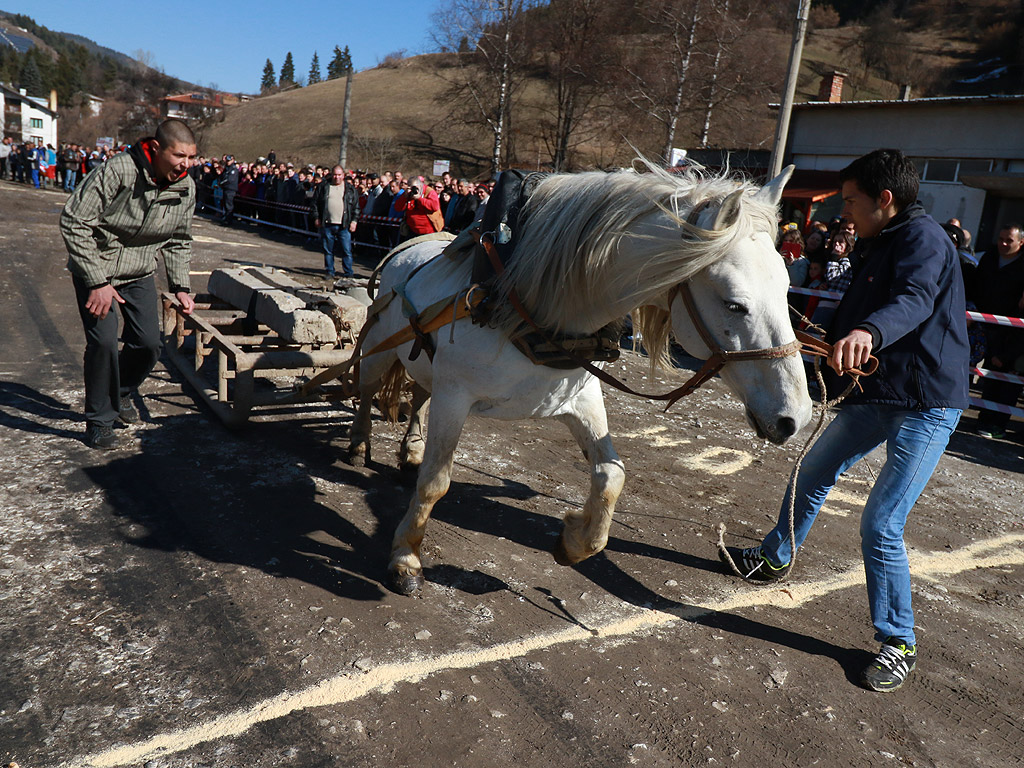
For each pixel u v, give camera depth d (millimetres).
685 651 2994
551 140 32438
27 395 5062
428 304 3098
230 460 4312
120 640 2697
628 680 2766
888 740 2590
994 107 14156
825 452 3338
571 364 2719
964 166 14695
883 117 15688
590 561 3646
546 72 33500
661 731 2516
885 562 2896
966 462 5848
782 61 28922
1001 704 2854
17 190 23234
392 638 2859
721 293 2342
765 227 2377
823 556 3955
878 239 2885
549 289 2619
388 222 14594
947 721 2729
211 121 58312
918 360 2785
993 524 4629
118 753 2195
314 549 3447
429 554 3527
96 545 3301
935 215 15133
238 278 5656
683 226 2338
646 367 7707
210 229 17438
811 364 7512
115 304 4191
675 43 24594
